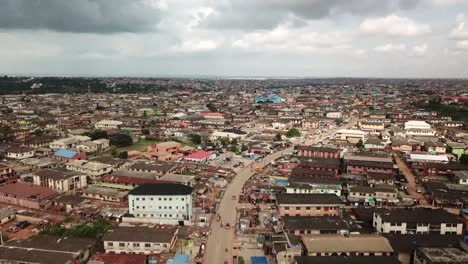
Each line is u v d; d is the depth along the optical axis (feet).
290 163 569.64
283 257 261.65
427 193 438.81
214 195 422.00
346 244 271.28
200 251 287.89
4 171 463.83
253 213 369.09
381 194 404.98
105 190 410.93
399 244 281.13
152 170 487.20
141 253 280.10
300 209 354.54
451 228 315.78
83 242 278.46
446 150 636.07
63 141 644.27
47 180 433.89
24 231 322.75
